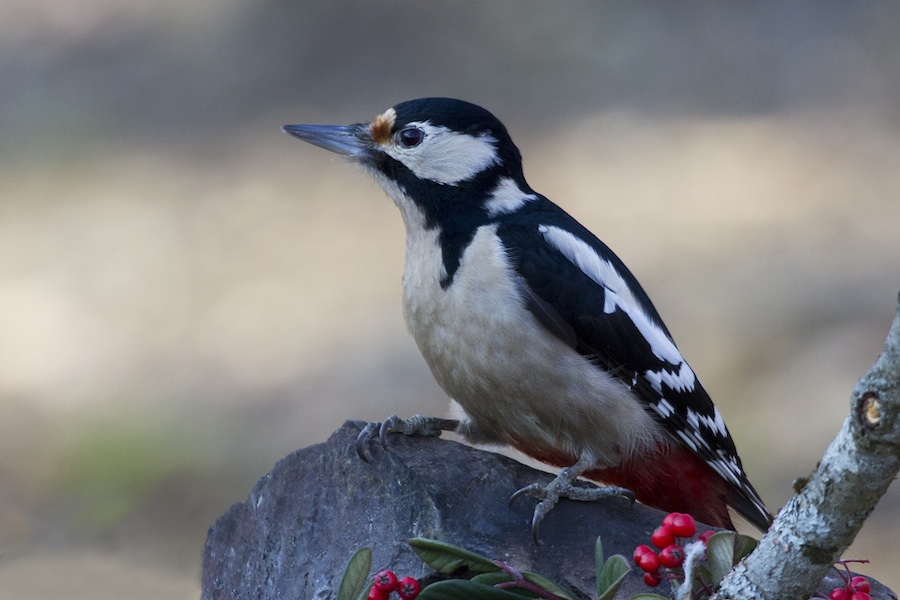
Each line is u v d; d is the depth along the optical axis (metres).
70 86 22.77
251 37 23.62
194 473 12.60
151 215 18.41
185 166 20.11
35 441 13.13
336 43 23.41
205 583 6.20
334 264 16.59
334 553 5.69
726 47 22.48
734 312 14.36
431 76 22.70
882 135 19.19
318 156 20.17
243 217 18.17
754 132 19.78
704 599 4.54
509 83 22.05
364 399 13.37
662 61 22.22
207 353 14.62
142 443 12.92
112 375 14.28
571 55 22.94
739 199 17.61
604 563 4.83
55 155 20.66
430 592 4.74
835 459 3.89
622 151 19.61
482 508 5.62
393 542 5.54
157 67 23.11
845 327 13.75
